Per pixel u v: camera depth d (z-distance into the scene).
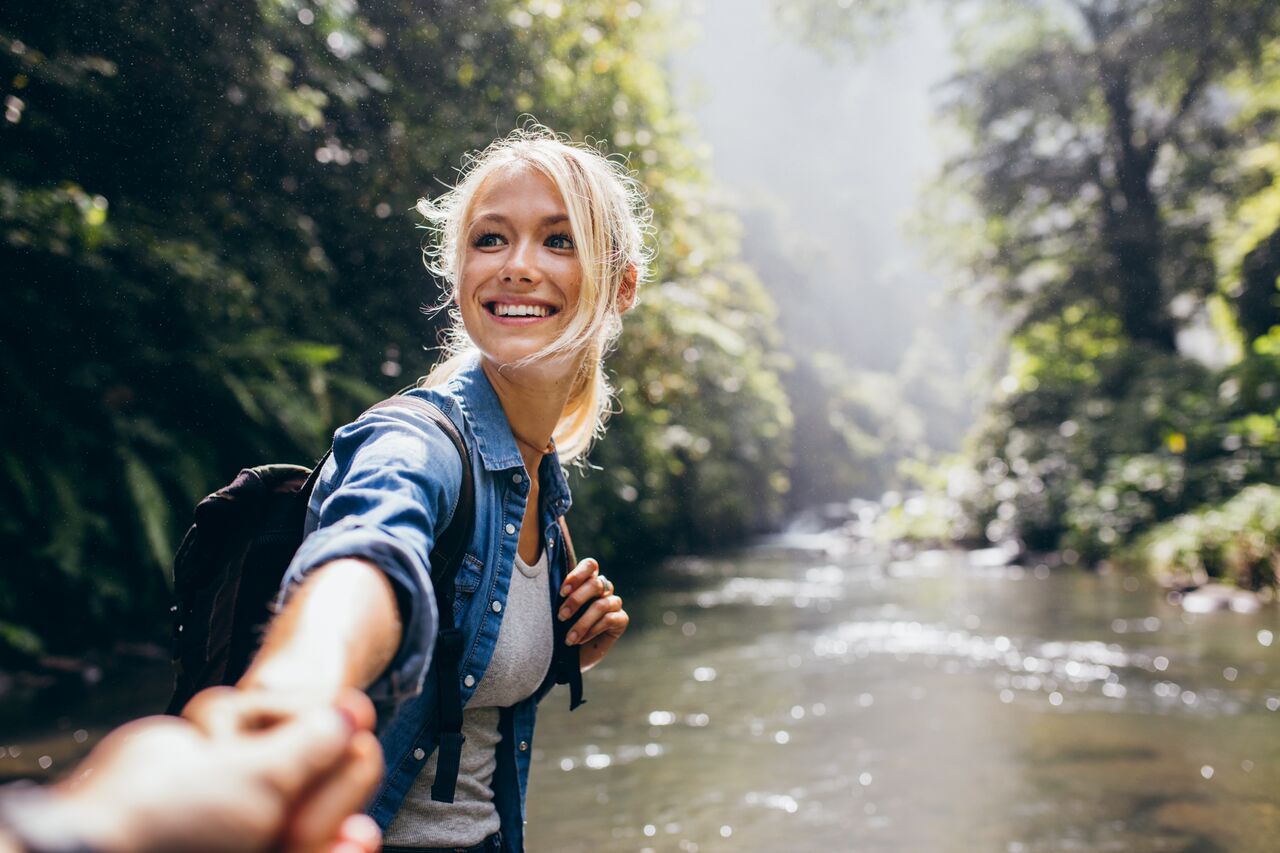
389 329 7.18
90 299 5.21
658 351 10.45
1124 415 16.70
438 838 1.07
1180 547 11.34
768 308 22.36
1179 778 3.68
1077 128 20.78
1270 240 16.91
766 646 6.83
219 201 6.14
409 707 1.02
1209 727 4.45
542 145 1.11
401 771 1.02
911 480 37.97
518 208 1.09
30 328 5.15
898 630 7.56
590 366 1.31
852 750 4.12
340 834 0.37
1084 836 3.10
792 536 23.59
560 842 3.05
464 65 7.76
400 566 0.63
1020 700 5.04
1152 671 5.80
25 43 5.09
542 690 1.24
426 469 0.90
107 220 5.29
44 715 4.25
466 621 1.04
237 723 0.35
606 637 1.28
